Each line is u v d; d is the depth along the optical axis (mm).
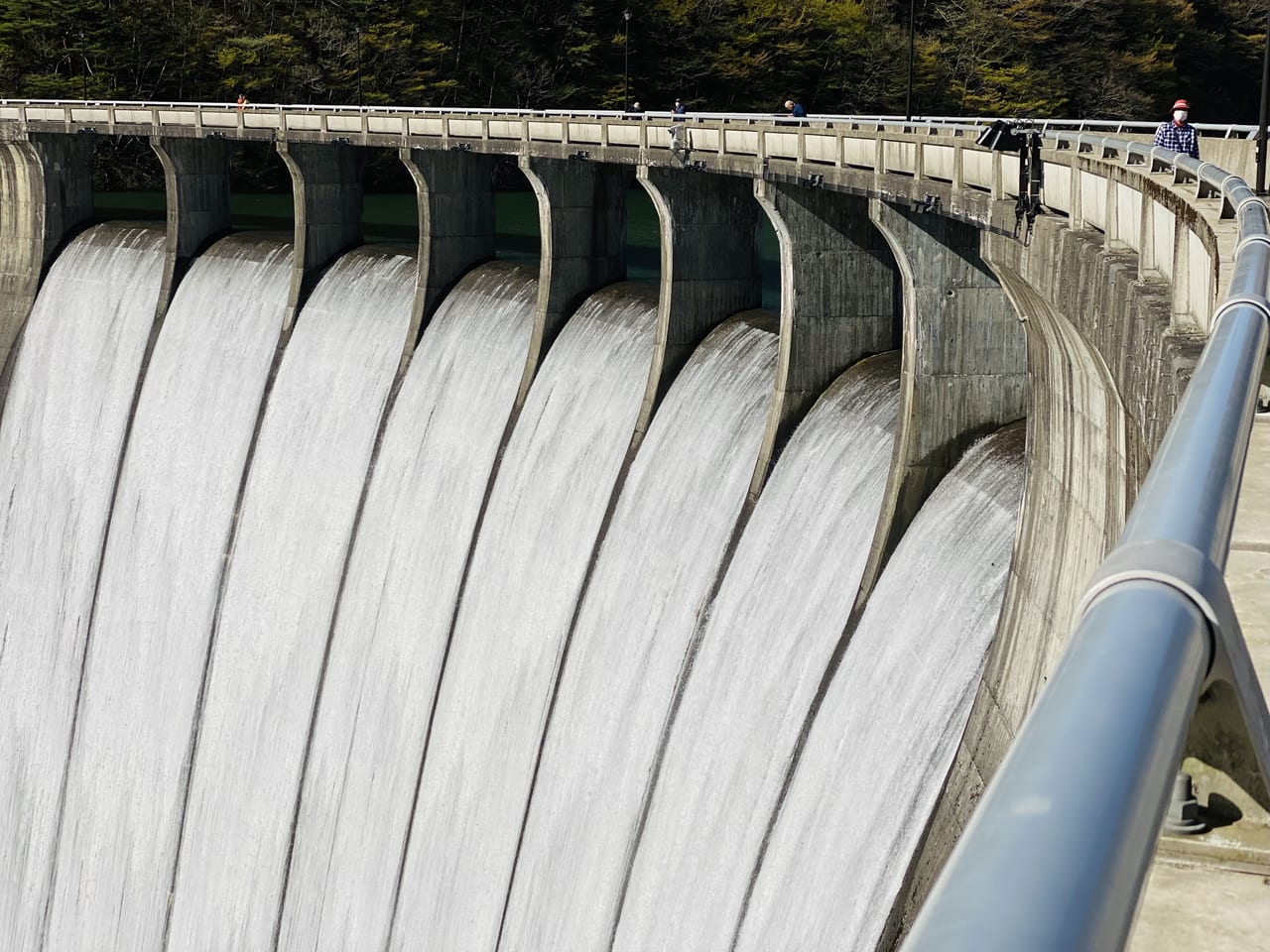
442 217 60906
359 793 54062
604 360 50906
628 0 137125
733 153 45156
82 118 76250
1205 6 144750
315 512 60406
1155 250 19859
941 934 1801
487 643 49844
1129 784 2150
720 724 38312
